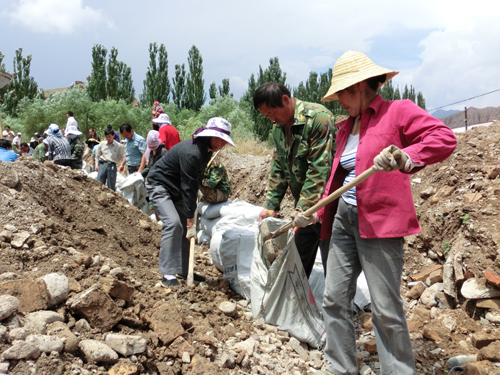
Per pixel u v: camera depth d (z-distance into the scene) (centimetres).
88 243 345
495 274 305
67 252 284
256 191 780
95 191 488
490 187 396
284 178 330
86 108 2402
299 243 319
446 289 342
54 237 299
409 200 213
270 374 243
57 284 222
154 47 2592
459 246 352
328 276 243
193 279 363
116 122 2272
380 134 214
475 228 347
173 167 347
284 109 285
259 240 316
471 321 310
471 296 311
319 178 283
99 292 223
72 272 255
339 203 237
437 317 325
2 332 176
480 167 436
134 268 352
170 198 352
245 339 274
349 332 239
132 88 2992
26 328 193
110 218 434
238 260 351
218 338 263
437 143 190
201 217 555
